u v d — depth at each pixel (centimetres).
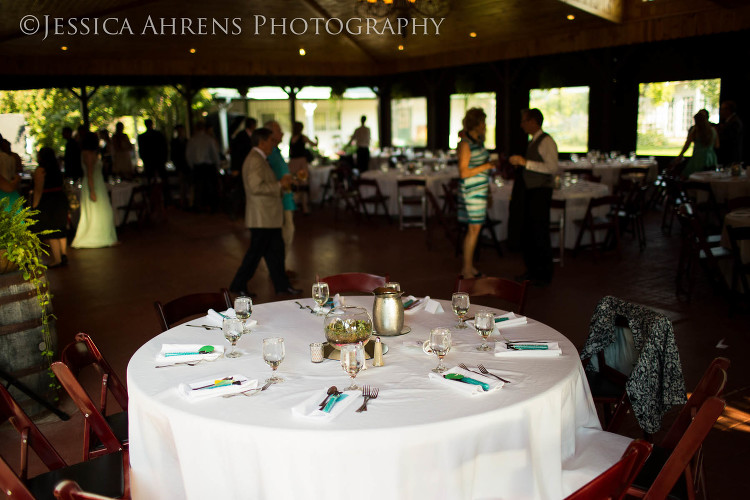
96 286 673
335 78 1619
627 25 1185
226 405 210
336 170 1173
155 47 1321
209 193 1190
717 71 1091
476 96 1513
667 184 869
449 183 952
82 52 1305
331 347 266
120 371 432
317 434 188
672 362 253
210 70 1477
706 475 291
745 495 275
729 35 1064
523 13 1166
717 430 332
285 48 1429
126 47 1298
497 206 809
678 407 363
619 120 1251
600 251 773
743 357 431
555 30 1266
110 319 554
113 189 1002
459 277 347
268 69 1533
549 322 520
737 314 524
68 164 1052
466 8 1148
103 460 236
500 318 301
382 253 809
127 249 870
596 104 1277
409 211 1009
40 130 1778
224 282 678
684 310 540
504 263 738
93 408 240
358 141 1305
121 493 217
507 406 206
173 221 1108
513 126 1435
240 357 256
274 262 596
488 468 206
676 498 215
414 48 1487
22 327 352
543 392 216
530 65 1373
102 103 1812
